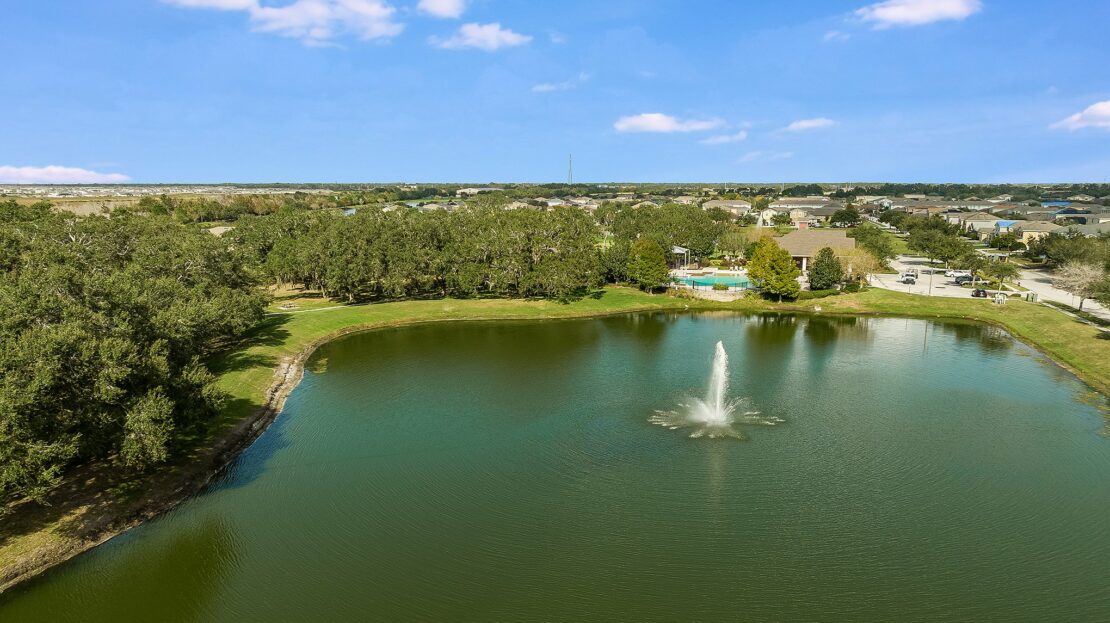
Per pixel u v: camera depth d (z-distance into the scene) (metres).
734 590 36.75
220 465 54.09
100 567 40.06
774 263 124.12
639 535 42.41
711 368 81.00
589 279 128.75
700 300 127.25
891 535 42.19
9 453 37.66
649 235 171.75
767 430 59.81
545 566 39.25
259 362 80.50
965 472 51.06
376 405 68.62
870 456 54.00
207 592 37.44
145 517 45.62
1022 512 45.06
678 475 50.81
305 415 65.94
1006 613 34.72
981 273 134.62
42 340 41.47
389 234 123.31
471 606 35.78
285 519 45.41
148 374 47.09
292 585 37.94
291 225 147.50
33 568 39.44
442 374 79.81
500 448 56.69
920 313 114.38
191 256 92.44
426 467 53.22
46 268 71.50
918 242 199.00
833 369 80.06
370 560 40.28
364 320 109.31
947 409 65.19
